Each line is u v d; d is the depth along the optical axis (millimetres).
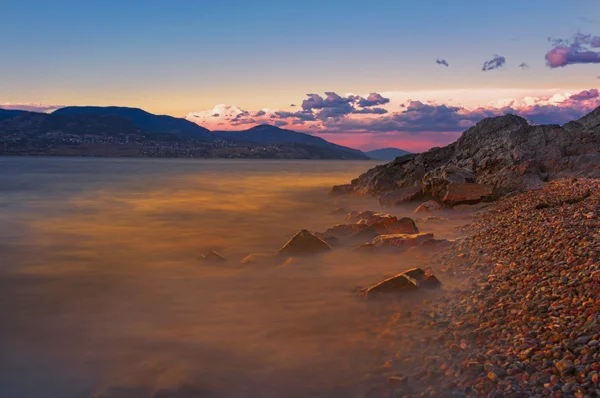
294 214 31219
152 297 12172
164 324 10133
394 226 19438
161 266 15789
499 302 9336
